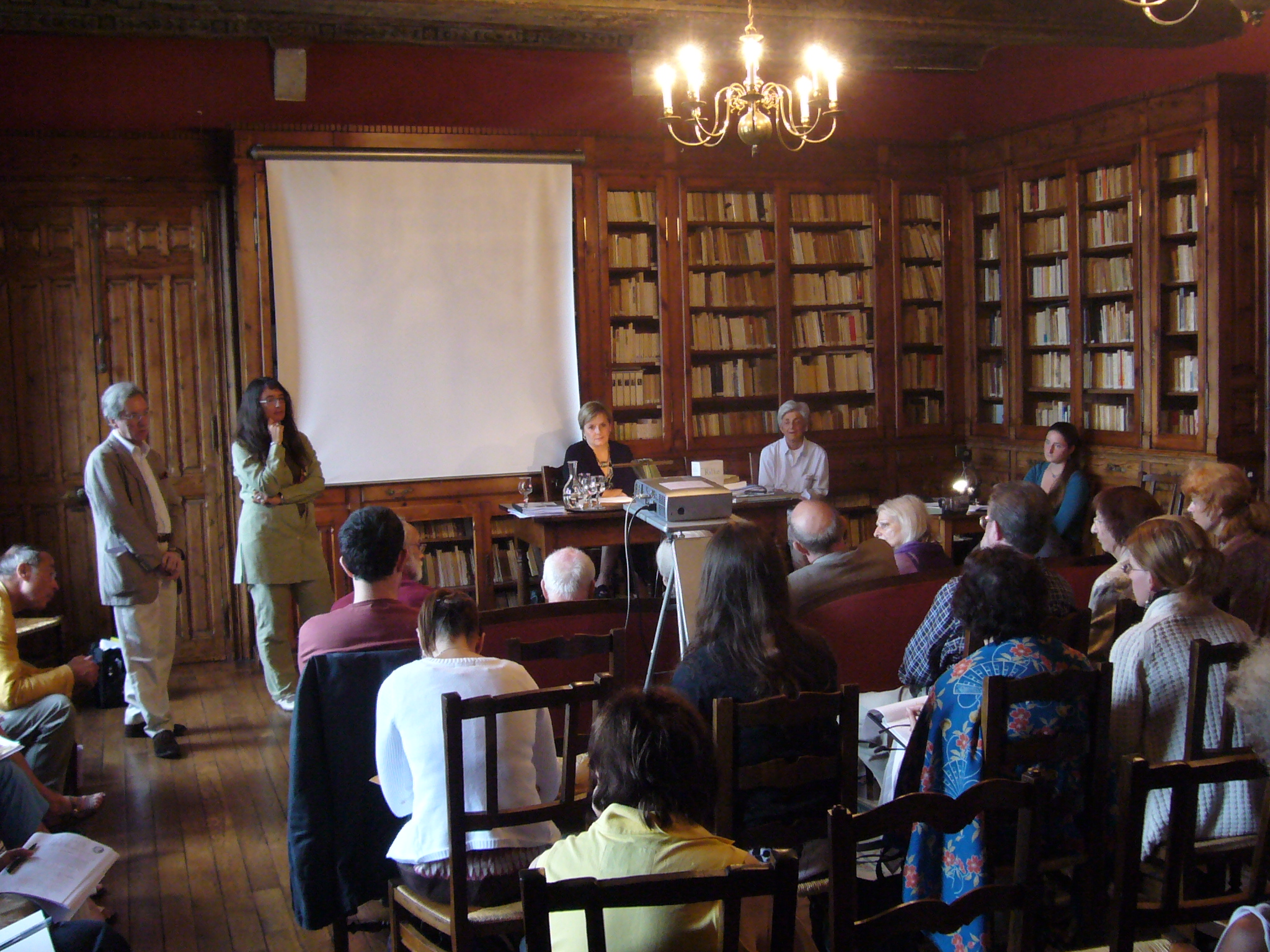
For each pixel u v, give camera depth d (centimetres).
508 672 253
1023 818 182
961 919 180
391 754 255
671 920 162
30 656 593
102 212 605
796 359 733
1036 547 345
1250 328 598
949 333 762
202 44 593
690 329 704
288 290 612
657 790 171
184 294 620
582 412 648
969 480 696
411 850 247
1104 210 660
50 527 606
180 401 623
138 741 502
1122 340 654
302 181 608
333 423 624
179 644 633
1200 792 256
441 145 630
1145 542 275
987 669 238
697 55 466
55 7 509
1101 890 240
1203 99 588
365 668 282
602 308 681
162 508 505
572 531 552
